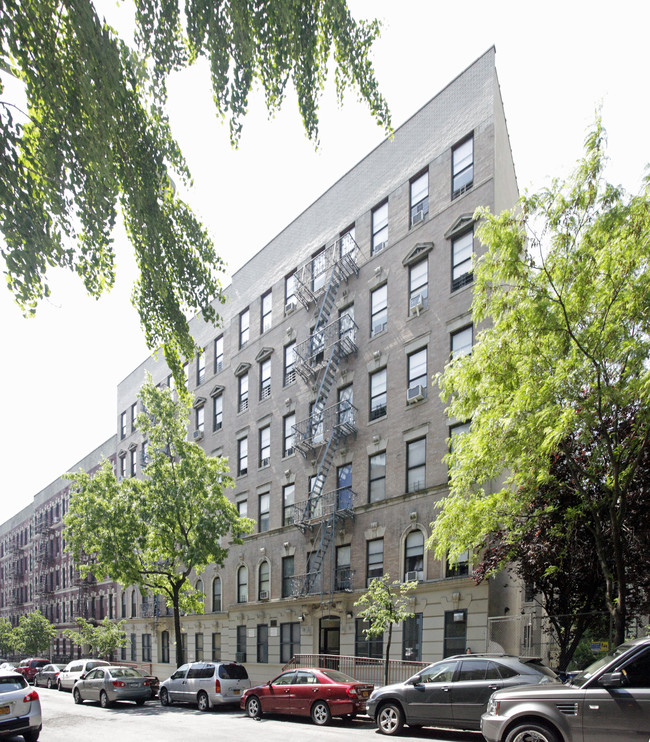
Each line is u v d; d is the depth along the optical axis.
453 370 12.87
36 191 6.68
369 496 23.27
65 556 56.00
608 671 8.27
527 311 11.23
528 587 16.55
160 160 7.89
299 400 28.14
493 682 11.98
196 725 15.84
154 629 37.88
